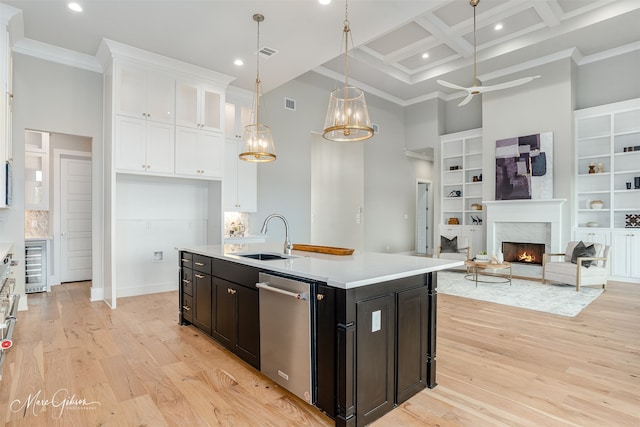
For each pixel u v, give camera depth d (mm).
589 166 6281
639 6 4805
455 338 3271
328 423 1937
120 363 2686
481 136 7691
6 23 3441
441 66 7145
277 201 6391
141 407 2076
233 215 6004
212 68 4996
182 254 3648
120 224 4797
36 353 2857
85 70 4648
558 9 5203
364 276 1931
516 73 6734
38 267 5086
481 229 7438
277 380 2254
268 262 2480
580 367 2637
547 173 6297
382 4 3510
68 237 5812
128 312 4082
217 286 2979
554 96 6258
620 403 2129
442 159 8391
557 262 5719
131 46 4312
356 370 1851
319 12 3639
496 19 5402
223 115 5273
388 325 2055
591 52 6168
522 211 6543
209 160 5109
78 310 4156
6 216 4090
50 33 4023
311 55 4605
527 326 3621
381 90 8258
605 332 3422
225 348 3000
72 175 5852
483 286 5680
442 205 8398
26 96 4230
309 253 3137
